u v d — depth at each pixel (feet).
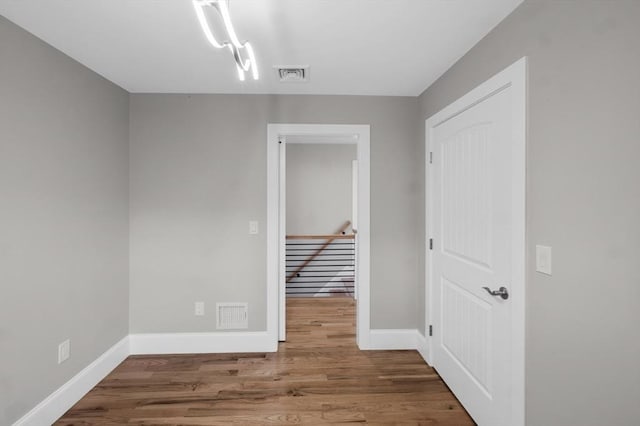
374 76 7.95
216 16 5.38
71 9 5.12
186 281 9.23
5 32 5.31
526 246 4.80
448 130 7.48
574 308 3.96
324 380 7.78
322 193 17.42
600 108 3.60
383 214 9.45
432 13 5.25
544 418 4.46
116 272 8.49
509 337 5.23
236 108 9.23
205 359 8.85
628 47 3.29
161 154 9.12
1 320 5.29
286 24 5.62
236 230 9.29
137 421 6.29
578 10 3.87
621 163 3.37
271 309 9.32
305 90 8.95
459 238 6.95
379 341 9.45
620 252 3.39
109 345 8.18
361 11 5.23
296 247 17.22
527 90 4.76
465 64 6.68
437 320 8.13
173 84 8.48
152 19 5.45
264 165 9.30
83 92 7.20
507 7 5.05
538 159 4.55
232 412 6.57
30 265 5.82
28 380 5.79
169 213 9.16
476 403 6.23
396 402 6.94
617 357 3.44
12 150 5.45
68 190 6.74
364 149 9.38
